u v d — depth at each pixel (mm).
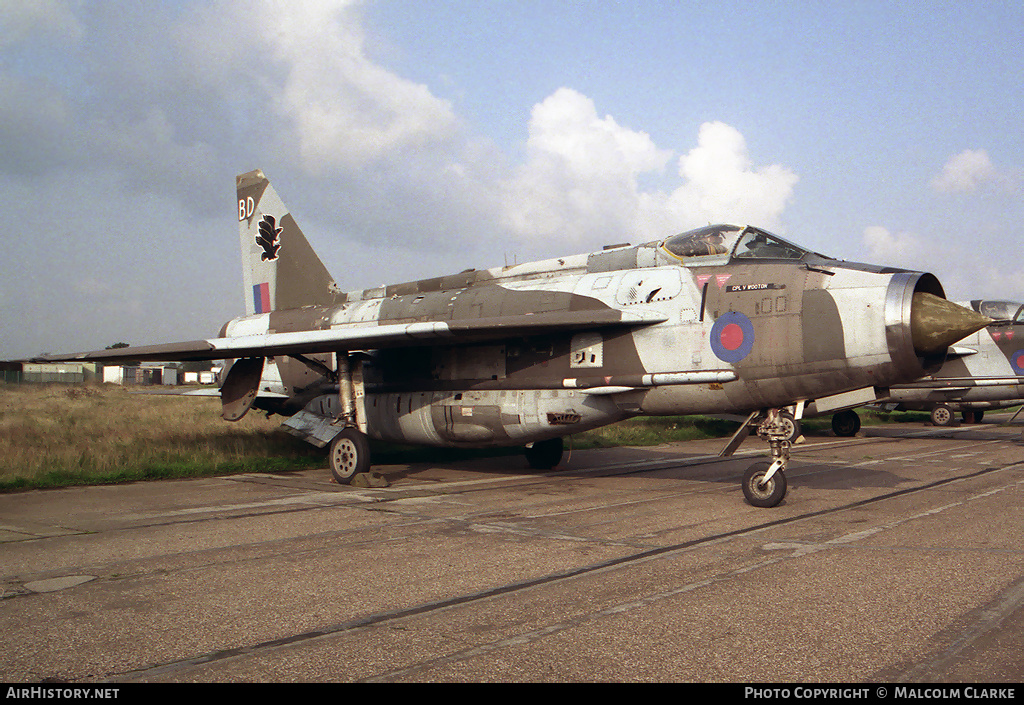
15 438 14438
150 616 4273
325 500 8938
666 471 12109
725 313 8906
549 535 6633
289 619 4203
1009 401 21906
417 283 13016
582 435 18734
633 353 9547
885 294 7906
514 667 3426
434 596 4656
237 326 14914
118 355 10688
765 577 5020
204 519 7586
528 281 11273
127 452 12688
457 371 11289
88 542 6406
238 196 16047
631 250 10469
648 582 4926
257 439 15617
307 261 14922
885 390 8469
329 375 12148
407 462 13719
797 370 8336
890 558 5559
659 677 3281
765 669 3369
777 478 8125
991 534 6496
